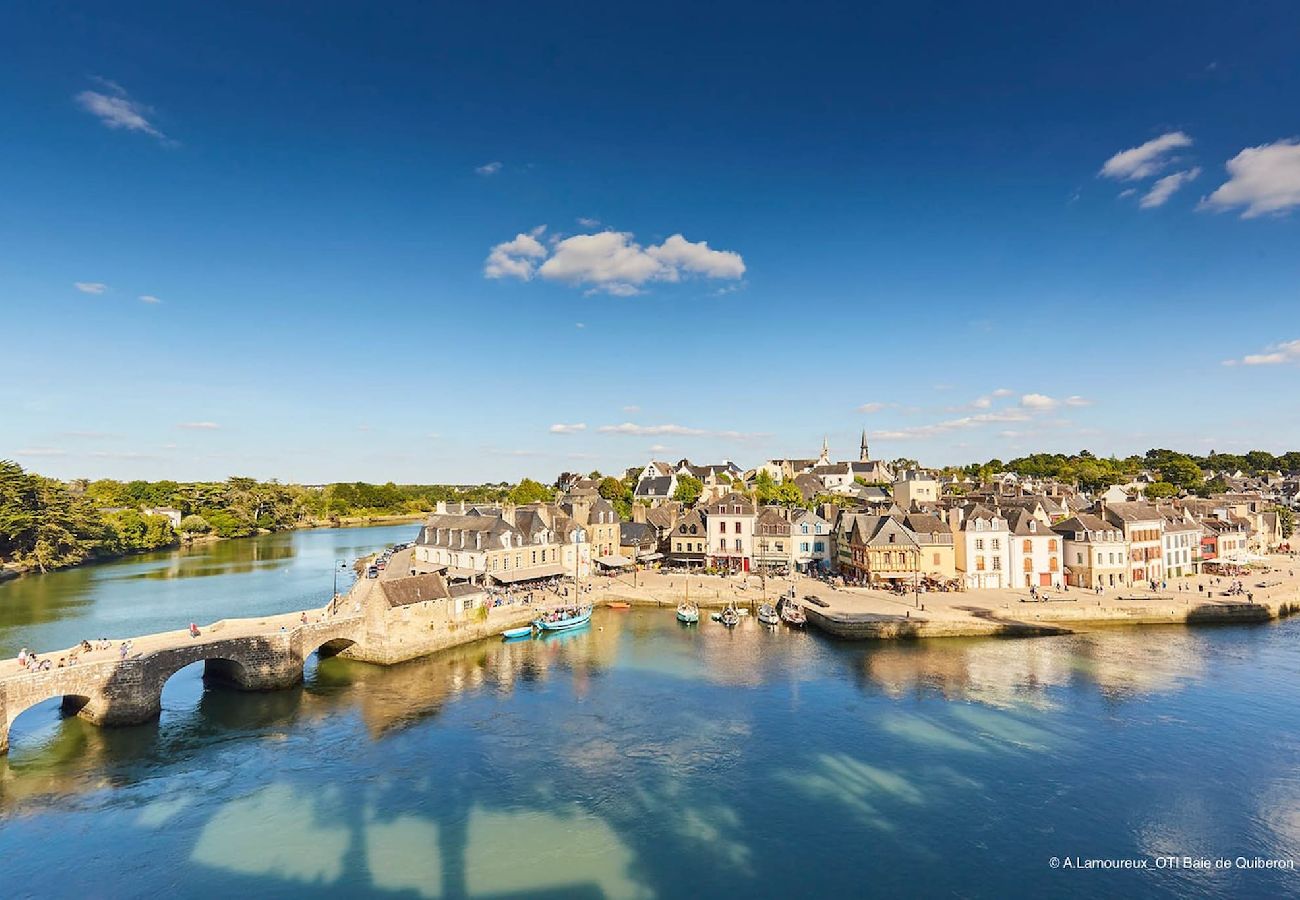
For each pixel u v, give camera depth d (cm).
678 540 12988
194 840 3781
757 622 8944
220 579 12394
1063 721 5381
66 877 3466
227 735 5175
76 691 5119
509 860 3584
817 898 3284
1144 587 10275
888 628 8031
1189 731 5172
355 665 6962
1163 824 3928
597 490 18262
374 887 3362
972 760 4719
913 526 10794
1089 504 13550
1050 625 8212
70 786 4378
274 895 3309
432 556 11019
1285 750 4847
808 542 12181
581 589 10438
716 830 3869
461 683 6384
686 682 6394
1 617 9069
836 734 5162
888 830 3866
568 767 4647
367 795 4275
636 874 3469
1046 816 4009
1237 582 10362
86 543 14575
